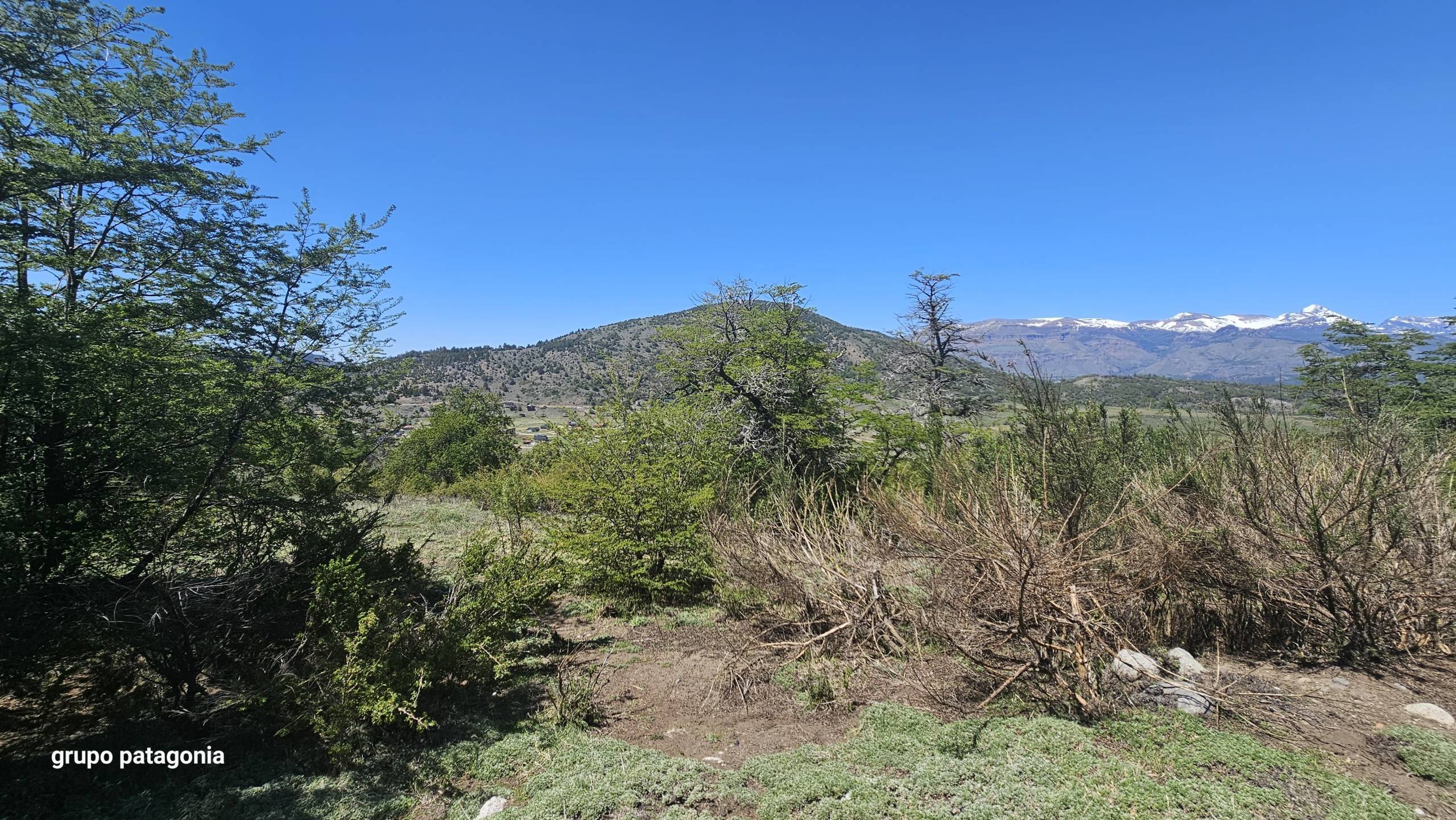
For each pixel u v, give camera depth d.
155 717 4.59
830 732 4.61
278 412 6.04
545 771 4.03
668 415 9.22
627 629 7.19
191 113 6.33
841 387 15.50
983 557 4.91
